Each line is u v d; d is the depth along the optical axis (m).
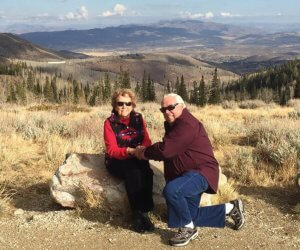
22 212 3.54
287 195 3.97
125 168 3.24
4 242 2.96
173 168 3.06
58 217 3.36
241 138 7.13
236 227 3.13
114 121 3.38
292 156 4.90
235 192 3.90
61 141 6.02
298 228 3.20
